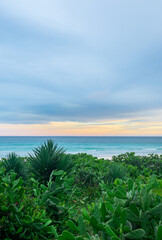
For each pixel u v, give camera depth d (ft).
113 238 3.93
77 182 17.93
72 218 8.71
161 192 6.29
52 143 17.81
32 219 7.30
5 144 251.80
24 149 187.73
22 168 18.08
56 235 4.82
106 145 256.32
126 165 25.12
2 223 6.79
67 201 10.41
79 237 4.30
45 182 15.46
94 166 23.65
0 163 20.88
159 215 4.54
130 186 5.48
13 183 8.05
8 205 7.23
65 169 16.43
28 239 7.06
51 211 8.71
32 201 8.61
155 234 4.18
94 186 16.07
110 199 5.64
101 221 5.01
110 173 17.95
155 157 30.37
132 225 4.66
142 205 4.71
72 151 174.40
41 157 16.12
